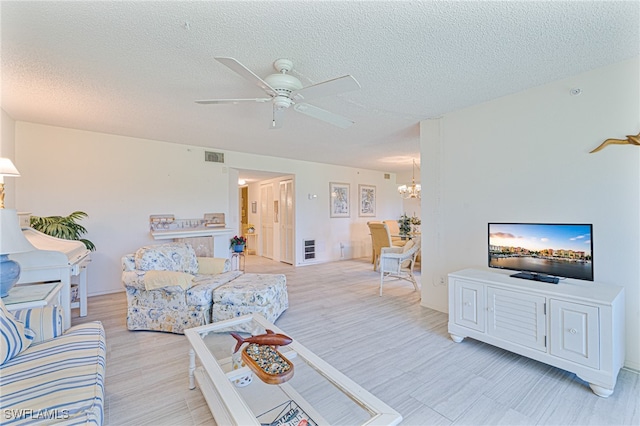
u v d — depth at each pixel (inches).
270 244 310.2
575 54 85.7
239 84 104.8
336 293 174.6
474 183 127.6
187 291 116.0
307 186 271.1
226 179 217.8
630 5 64.2
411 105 126.8
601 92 94.1
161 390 79.9
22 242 77.4
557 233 96.3
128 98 117.2
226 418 65.0
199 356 69.8
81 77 98.7
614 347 75.5
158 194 189.3
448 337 113.0
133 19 69.1
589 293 82.7
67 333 73.8
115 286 175.3
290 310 143.7
